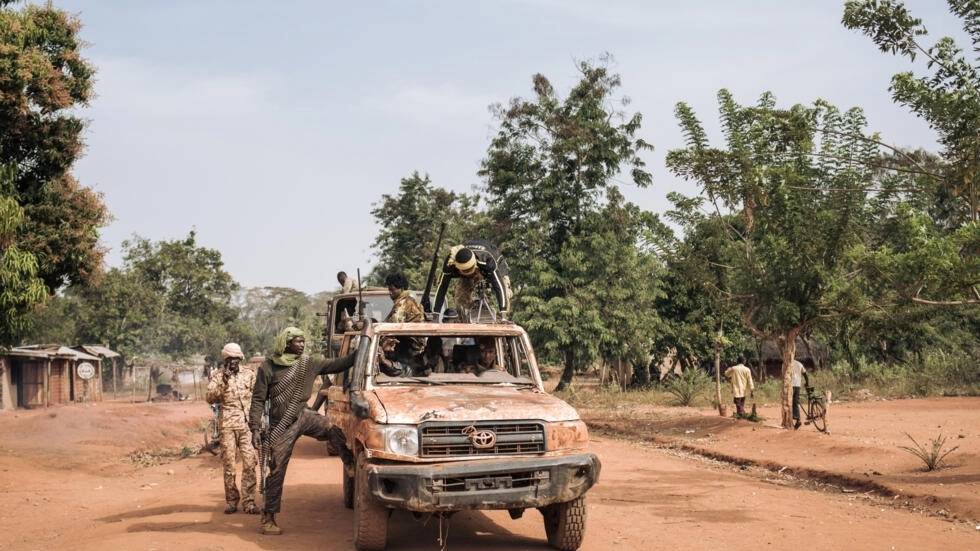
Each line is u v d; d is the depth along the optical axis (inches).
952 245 443.5
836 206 658.8
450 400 276.5
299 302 4308.6
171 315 2461.9
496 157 1441.9
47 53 695.1
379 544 273.1
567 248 1389.0
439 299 382.3
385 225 2429.9
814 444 611.2
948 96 444.8
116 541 284.8
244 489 353.1
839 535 325.7
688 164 704.4
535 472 261.6
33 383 1454.2
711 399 1159.0
